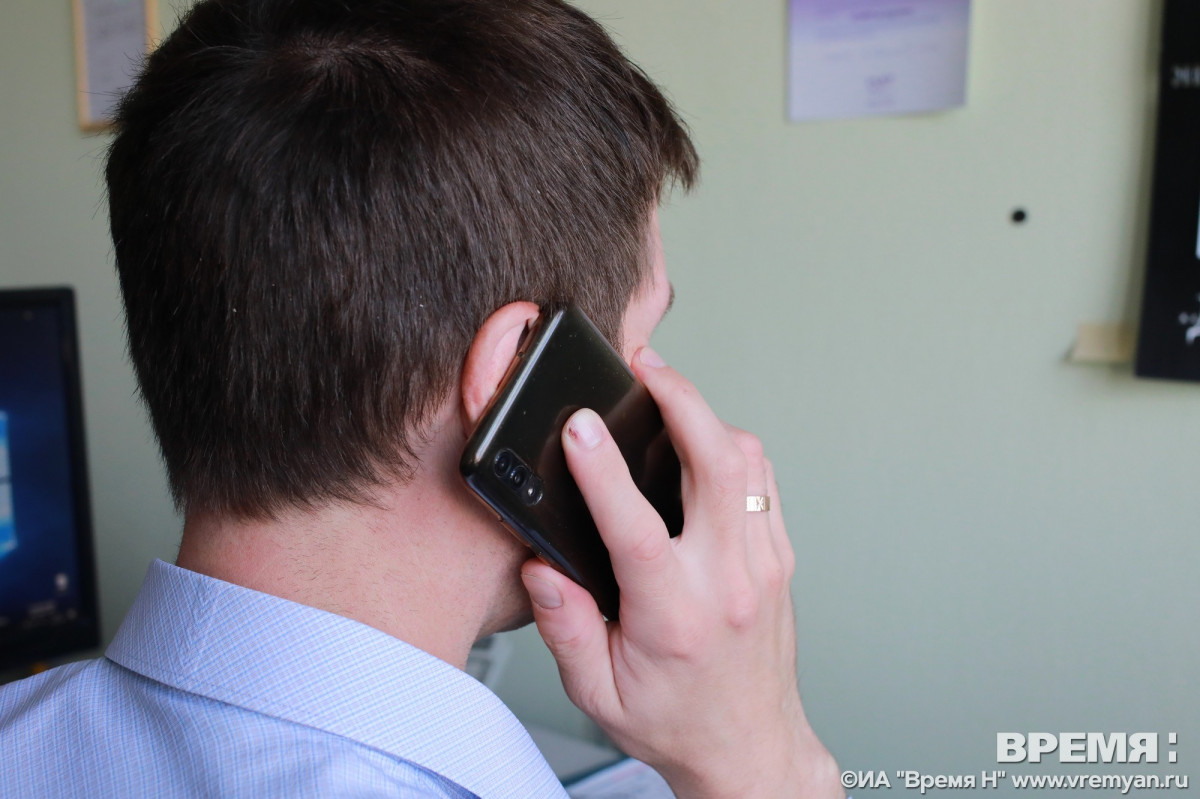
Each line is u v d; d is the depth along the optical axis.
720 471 0.50
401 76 0.42
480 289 0.44
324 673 0.42
